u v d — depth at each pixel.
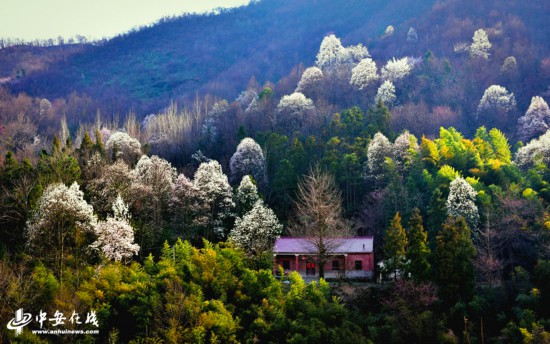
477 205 75.31
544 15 196.50
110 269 57.59
